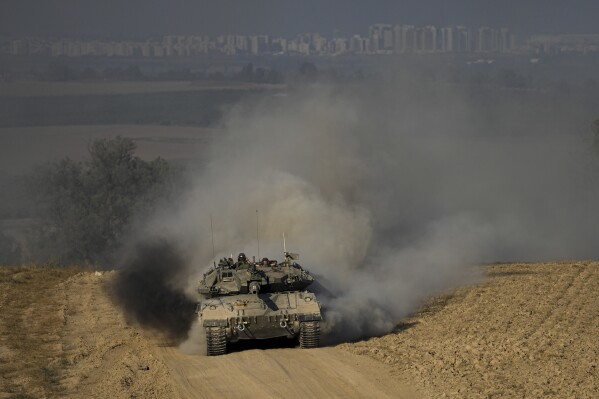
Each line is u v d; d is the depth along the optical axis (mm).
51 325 98250
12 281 130375
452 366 71375
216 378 72062
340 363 74438
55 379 74375
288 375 71375
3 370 77750
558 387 63656
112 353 84312
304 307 81562
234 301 82125
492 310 96188
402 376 69188
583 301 99750
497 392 62938
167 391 68688
